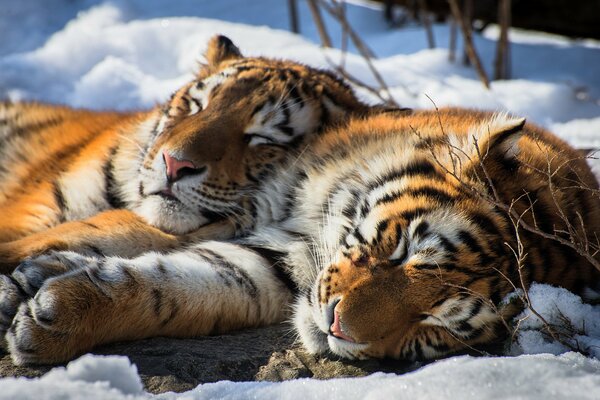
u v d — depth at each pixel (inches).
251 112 350.6
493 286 279.1
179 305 295.6
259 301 317.4
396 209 299.4
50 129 435.5
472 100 548.7
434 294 274.4
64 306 271.9
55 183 382.3
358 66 594.2
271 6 738.8
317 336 289.7
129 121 401.1
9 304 282.2
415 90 569.0
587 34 689.6
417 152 323.6
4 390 221.9
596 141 494.0
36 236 334.3
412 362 283.3
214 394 236.5
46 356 271.0
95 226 338.6
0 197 421.1
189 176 336.2
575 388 219.0
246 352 289.1
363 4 756.6
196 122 346.0
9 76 581.9
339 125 365.7
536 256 292.0
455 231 283.7
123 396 224.2
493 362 236.1
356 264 287.7
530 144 338.0
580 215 304.0
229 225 350.9
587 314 282.4
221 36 412.5
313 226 335.6
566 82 605.0
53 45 629.6
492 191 298.5
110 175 378.9
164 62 627.8
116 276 286.0
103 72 582.6
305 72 386.3
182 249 338.3
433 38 668.1
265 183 353.4
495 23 698.8
